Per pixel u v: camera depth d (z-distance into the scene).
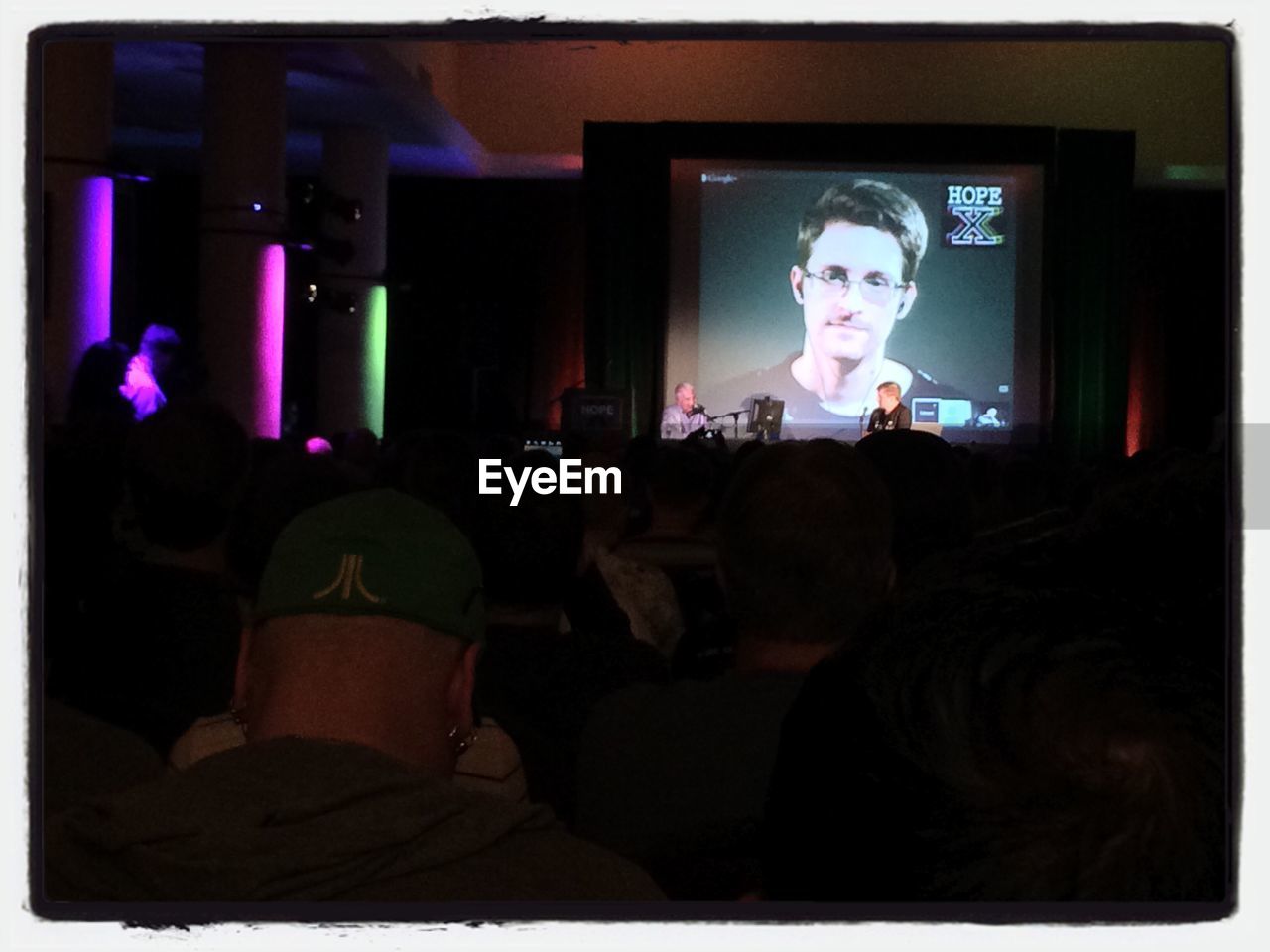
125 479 2.06
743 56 14.34
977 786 0.91
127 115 13.95
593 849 1.20
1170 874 0.91
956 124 14.05
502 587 2.25
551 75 14.56
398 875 1.12
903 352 13.81
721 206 13.84
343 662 1.22
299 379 14.86
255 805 1.14
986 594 0.91
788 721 0.98
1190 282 14.95
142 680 1.96
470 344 16.31
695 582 2.77
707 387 13.88
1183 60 14.19
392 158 15.26
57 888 1.13
